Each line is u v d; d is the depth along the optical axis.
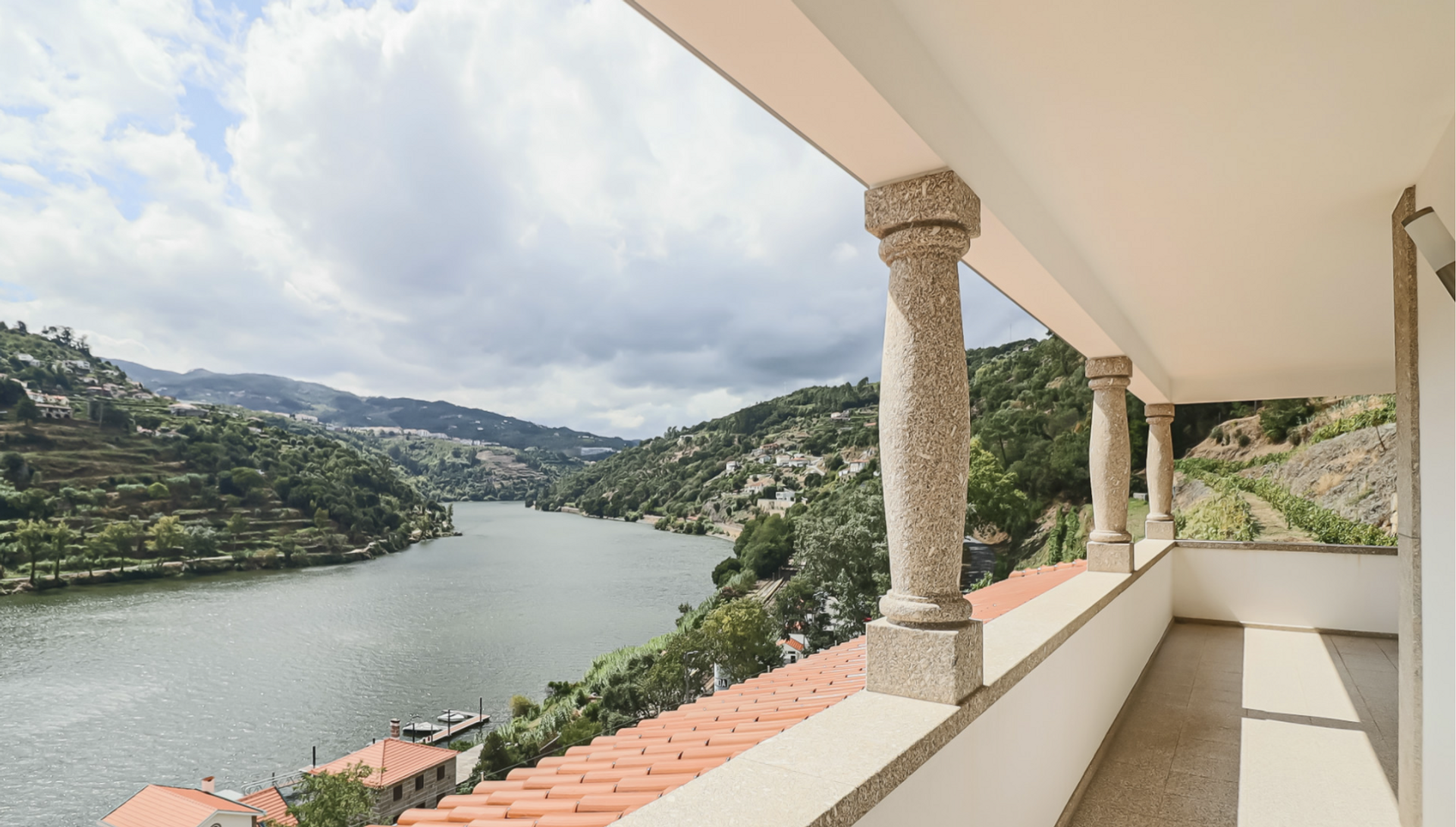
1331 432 22.47
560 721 35.44
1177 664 5.90
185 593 55.47
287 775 30.14
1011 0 1.63
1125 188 2.70
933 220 1.98
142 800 25.97
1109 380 4.88
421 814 2.05
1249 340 5.42
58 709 35.00
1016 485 35.06
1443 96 2.01
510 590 60.06
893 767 1.50
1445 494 2.21
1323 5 1.63
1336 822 3.16
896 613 1.99
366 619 51.47
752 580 46.94
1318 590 7.09
